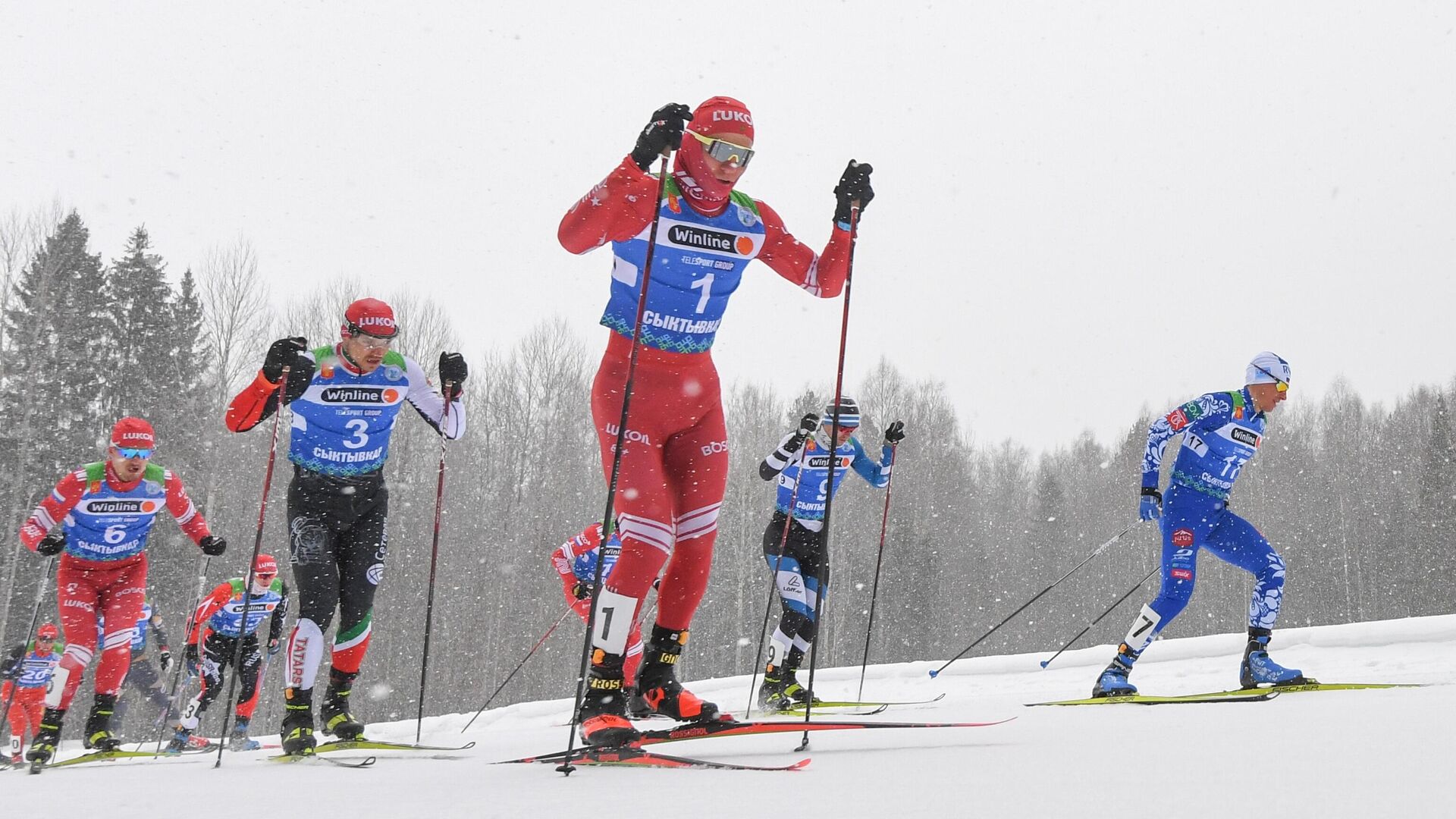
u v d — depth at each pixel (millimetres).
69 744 12789
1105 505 41656
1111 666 5215
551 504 29469
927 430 41844
